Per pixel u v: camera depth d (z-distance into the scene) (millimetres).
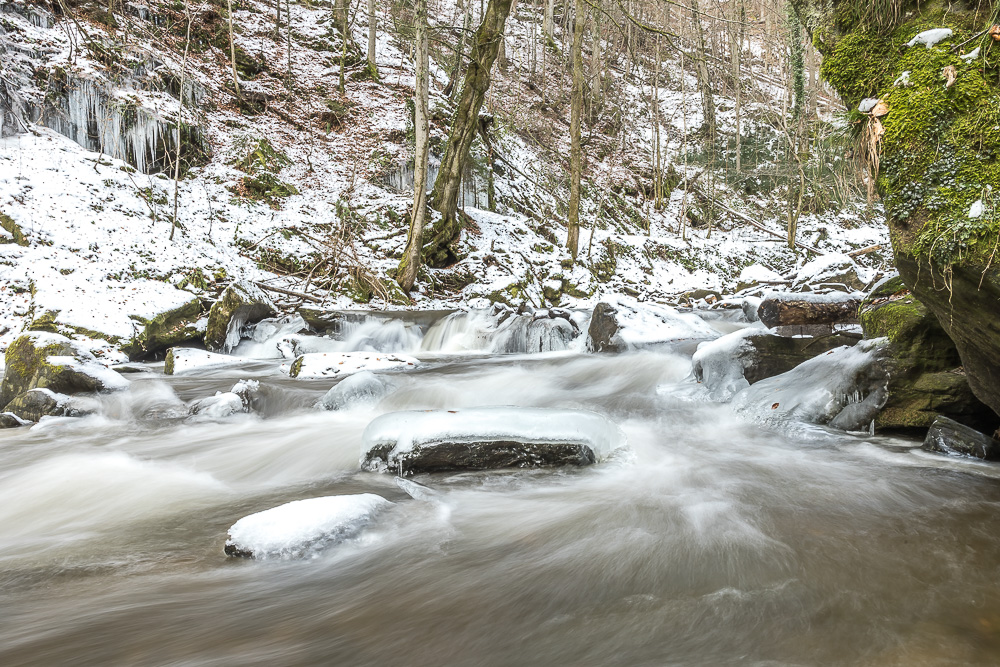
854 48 3477
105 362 9195
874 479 3600
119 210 13508
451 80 23609
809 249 23719
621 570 2539
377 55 25859
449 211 17125
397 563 2658
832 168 4055
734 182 27797
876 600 2213
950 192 2969
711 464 4039
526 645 2012
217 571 2615
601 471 3943
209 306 11469
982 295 2941
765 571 2475
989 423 4277
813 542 2734
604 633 2070
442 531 3012
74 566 2695
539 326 10766
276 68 22234
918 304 4594
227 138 18438
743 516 3082
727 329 10945
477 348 11281
